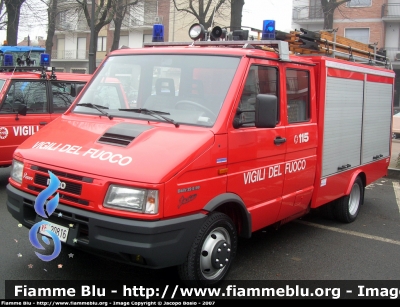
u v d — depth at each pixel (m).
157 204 3.69
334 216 7.21
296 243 6.16
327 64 5.90
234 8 16.02
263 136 4.80
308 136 5.64
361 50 7.67
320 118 5.87
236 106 4.44
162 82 4.88
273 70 5.02
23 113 8.21
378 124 7.84
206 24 21.03
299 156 5.50
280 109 5.12
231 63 4.61
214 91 4.53
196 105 4.53
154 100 4.83
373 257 5.77
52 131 4.71
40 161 4.22
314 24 34.19
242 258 5.48
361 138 7.17
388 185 10.64
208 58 4.74
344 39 7.29
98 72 5.47
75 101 5.29
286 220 5.76
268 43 5.08
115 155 3.94
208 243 4.30
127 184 3.71
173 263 3.92
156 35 6.05
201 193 4.07
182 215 3.92
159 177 3.70
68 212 3.94
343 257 5.71
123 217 3.71
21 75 8.45
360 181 7.46
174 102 4.69
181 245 3.92
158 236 3.71
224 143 4.28
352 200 7.36
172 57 4.95
